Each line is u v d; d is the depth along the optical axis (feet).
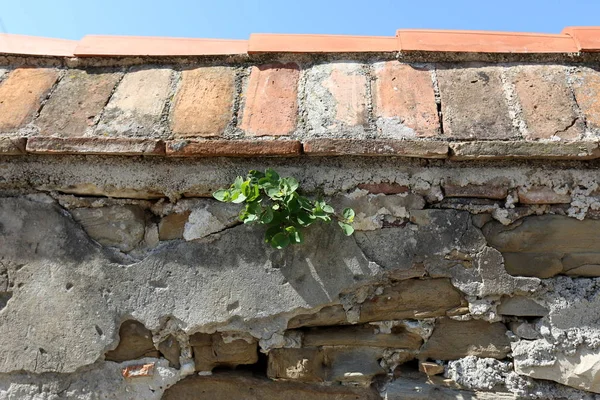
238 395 6.51
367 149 5.87
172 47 7.39
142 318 6.26
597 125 6.08
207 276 6.24
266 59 7.18
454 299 6.24
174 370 6.44
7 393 6.33
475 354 6.29
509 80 6.67
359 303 6.28
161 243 6.37
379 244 6.17
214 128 6.29
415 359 6.53
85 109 6.63
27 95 6.84
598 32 6.98
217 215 6.27
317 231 6.19
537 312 6.15
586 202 6.04
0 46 7.40
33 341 6.30
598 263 6.13
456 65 6.93
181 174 6.22
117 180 6.24
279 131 6.22
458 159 5.99
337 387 6.47
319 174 6.16
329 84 6.80
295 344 6.37
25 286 6.33
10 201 6.38
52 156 6.27
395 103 6.48
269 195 5.81
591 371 5.97
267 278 6.20
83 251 6.34
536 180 6.05
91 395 6.32
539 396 6.17
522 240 6.14
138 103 6.68
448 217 6.14
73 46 7.66
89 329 6.28
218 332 6.34
